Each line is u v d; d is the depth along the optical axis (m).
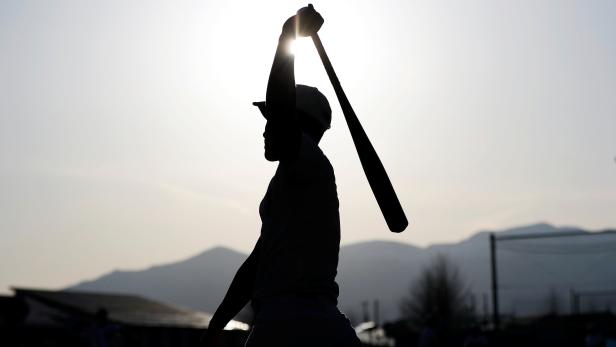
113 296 57.19
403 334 81.00
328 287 4.84
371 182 4.81
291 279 4.75
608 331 53.19
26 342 46.28
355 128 4.83
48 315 47.69
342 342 4.75
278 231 4.81
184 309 60.75
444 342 24.95
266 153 4.79
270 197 4.94
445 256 109.44
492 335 55.38
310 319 4.70
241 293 5.14
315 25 4.84
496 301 55.59
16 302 47.62
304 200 4.80
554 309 126.56
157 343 49.25
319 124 5.04
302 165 4.77
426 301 104.56
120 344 22.47
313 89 5.07
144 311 53.75
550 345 62.31
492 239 56.25
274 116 4.66
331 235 4.87
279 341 4.68
